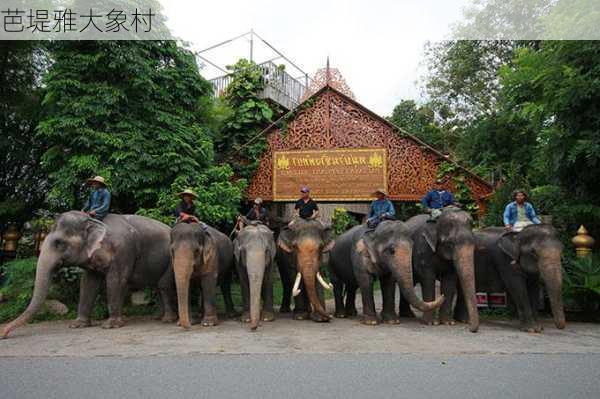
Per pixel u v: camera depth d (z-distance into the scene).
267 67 17.19
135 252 8.62
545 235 7.75
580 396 4.00
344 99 14.12
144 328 7.90
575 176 10.09
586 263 8.92
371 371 4.79
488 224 11.65
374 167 13.66
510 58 20.86
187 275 7.73
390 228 8.26
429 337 6.90
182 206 8.88
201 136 12.73
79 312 8.11
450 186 13.27
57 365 5.06
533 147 16.03
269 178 14.27
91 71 11.20
